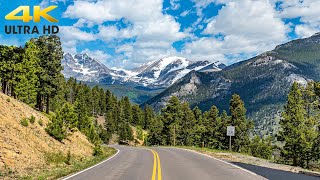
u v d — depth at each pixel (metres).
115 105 190.75
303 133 44.06
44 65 55.62
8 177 16.17
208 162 24.84
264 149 85.62
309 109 45.19
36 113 37.16
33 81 54.06
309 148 44.69
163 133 101.62
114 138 164.50
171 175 16.83
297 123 45.31
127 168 20.59
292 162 47.84
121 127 158.75
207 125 93.38
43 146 27.19
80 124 60.31
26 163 20.72
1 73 53.12
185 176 16.41
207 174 17.17
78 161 27.92
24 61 53.34
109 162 25.75
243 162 25.59
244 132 75.69
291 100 45.97
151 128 124.25
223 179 15.23
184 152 39.22
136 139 169.25
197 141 101.25
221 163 23.92
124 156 33.19
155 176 16.44
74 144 36.81
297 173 17.58
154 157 30.67
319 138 44.22
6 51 53.31
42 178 15.84
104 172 18.41
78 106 64.69
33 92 54.06
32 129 29.72
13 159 20.11
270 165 23.05
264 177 15.78
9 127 24.88
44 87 55.56
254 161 26.91
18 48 53.94
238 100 75.38
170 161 25.91
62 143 33.25
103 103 194.00
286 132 46.44
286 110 46.56
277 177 15.73
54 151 28.16
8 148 21.16
